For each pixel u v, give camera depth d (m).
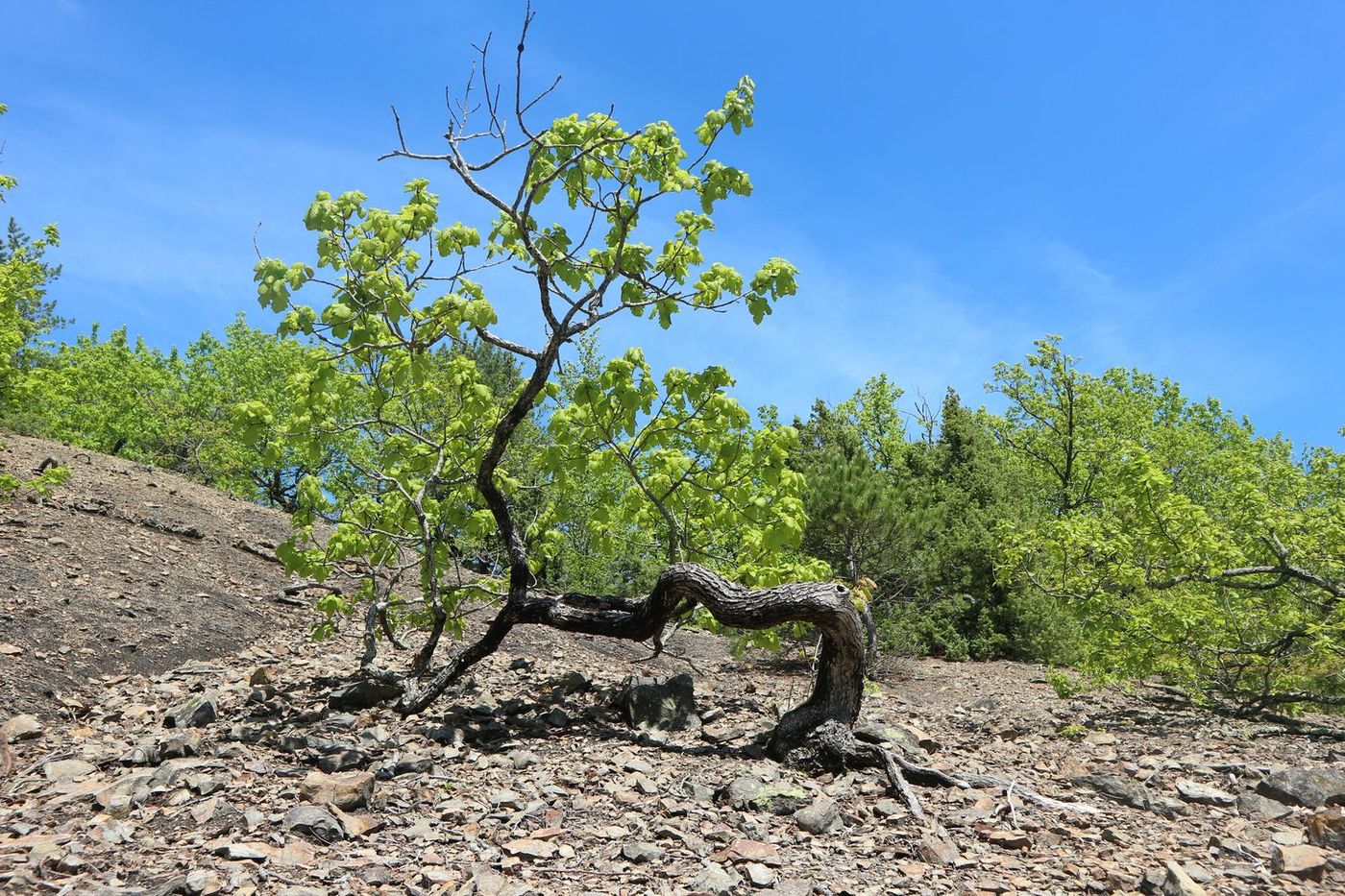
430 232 6.66
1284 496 13.20
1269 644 10.61
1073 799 5.84
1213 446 32.44
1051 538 11.53
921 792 5.67
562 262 7.49
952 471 20.22
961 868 4.39
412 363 6.49
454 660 7.43
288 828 4.45
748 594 6.59
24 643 7.89
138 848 4.19
